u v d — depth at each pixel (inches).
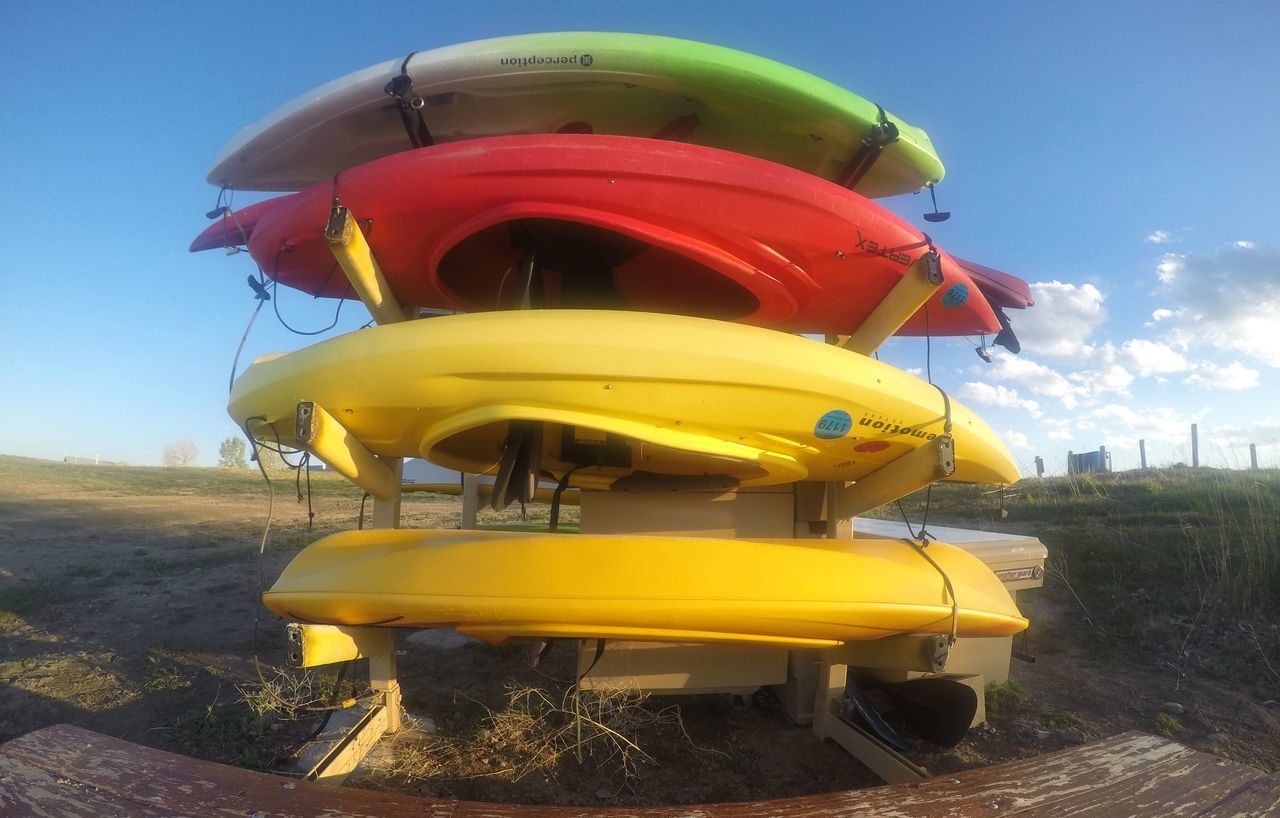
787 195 88.3
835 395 84.2
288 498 650.2
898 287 98.0
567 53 89.0
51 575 253.6
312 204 92.4
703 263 93.8
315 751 97.1
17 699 134.6
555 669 152.4
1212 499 261.7
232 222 107.7
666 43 90.3
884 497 103.4
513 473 91.0
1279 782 60.3
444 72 89.5
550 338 77.7
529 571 79.6
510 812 55.2
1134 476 406.9
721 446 88.0
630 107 96.3
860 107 97.3
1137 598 188.7
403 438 92.6
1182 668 154.8
